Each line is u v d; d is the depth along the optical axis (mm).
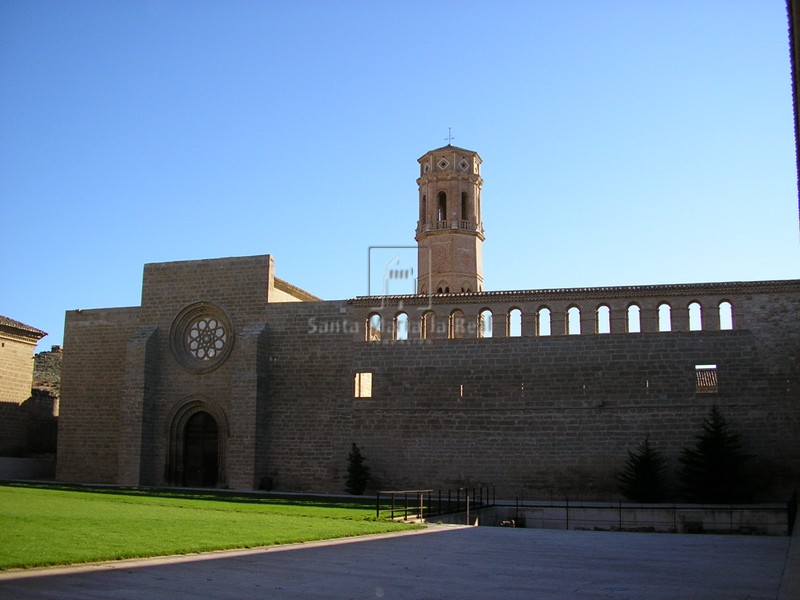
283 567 17016
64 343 57281
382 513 32531
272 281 53312
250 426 49562
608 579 16391
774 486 41844
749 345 43344
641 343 44719
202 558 17938
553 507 38062
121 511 28469
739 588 15336
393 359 48750
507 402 46312
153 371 54125
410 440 47562
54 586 13781
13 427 60500
